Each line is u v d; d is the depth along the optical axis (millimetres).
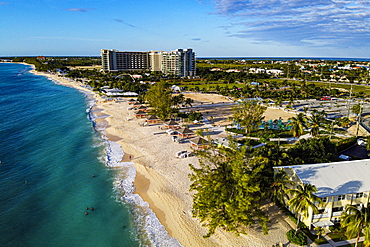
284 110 109688
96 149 65125
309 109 109750
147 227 36469
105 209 40625
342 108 111562
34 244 33094
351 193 33188
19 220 37812
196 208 33656
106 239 34188
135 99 136125
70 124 87875
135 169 54062
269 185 35719
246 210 31391
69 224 37125
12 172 52781
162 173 51875
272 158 41062
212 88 174625
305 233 33188
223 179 33250
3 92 158500
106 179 50062
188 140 70562
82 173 52406
